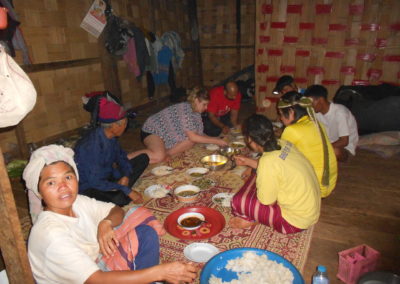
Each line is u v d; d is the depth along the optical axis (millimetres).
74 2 5574
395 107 4695
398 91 4973
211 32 9516
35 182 1435
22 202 3475
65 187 1451
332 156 2852
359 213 2969
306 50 5578
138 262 1827
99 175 2777
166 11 8141
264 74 5949
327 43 5434
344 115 3805
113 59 6562
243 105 8078
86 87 6004
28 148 4988
